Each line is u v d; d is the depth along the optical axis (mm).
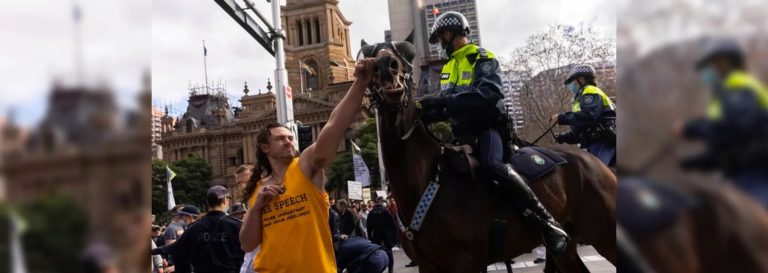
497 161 3709
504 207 3795
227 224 5488
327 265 2957
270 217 3016
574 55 24031
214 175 90188
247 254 4809
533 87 25094
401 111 3559
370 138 53375
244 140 87125
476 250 3666
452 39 4242
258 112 89750
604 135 5668
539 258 11461
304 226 2945
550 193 4121
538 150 4402
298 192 3000
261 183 3416
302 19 93938
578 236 4422
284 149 3248
